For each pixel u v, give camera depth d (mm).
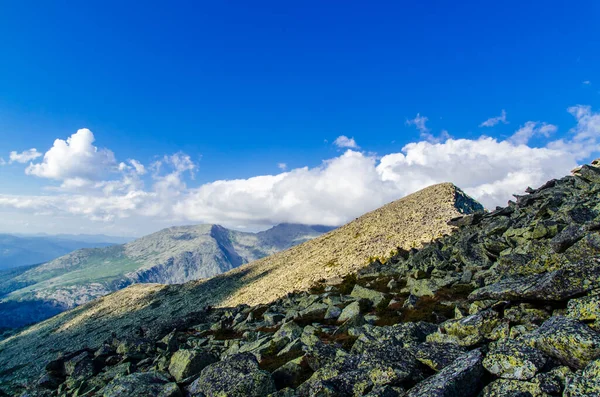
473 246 36688
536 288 13000
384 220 100938
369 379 11883
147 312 138625
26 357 126188
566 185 41875
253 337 29922
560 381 8648
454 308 21797
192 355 20516
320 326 26688
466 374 9992
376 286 38469
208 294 128875
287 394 13633
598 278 11312
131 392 16906
